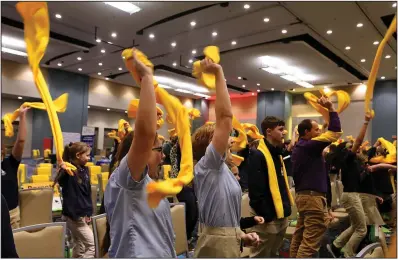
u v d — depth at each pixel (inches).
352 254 136.1
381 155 191.2
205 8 277.4
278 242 94.5
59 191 161.2
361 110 560.1
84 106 564.1
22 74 495.8
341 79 517.0
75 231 111.0
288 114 652.1
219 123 55.8
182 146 38.3
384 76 490.9
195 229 103.4
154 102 39.1
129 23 317.4
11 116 91.5
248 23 308.7
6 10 283.4
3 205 37.6
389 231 154.1
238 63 445.7
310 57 400.5
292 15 287.0
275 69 465.1
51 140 529.0
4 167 96.1
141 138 39.2
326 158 143.8
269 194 89.7
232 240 57.8
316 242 101.4
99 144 667.4
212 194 58.0
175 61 449.7
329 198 143.0
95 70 526.0
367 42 344.5
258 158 90.2
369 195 153.0
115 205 44.7
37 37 39.7
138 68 39.3
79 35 355.9
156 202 32.1
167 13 290.5
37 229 67.6
